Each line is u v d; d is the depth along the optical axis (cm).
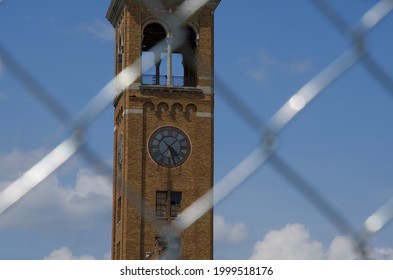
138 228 19825
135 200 2509
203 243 19688
